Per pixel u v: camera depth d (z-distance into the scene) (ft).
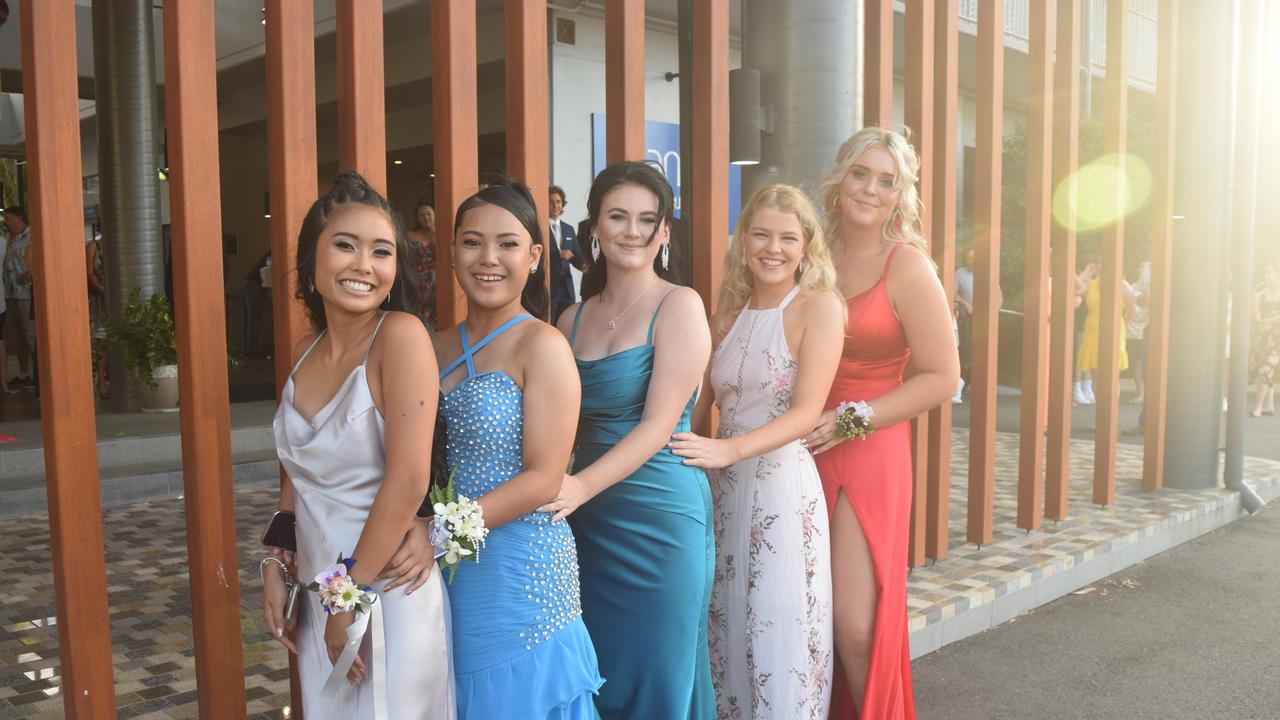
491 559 7.30
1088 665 13.93
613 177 8.59
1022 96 55.16
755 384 9.54
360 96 9.22
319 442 6.74
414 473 6.56
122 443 23.24
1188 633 15.17
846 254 10.61
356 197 6.96
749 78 13.73
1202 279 22.33
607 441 8.61
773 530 9.46
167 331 27.99
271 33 8.87
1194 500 21.58
